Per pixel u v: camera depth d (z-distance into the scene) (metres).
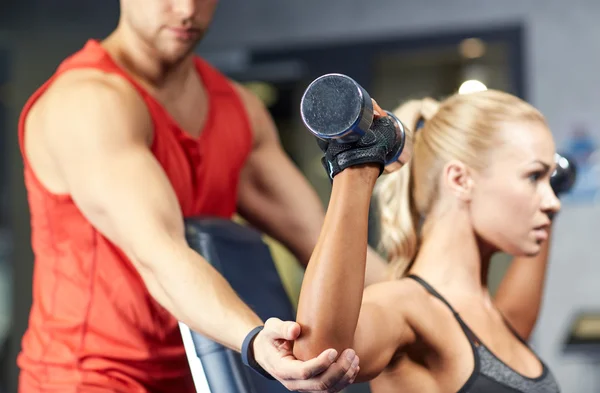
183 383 2.16
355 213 1.28
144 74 2.14
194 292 1.64
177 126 2.14
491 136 1.68
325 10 5.65
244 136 2.34
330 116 1.26
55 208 2.05
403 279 1.68
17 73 5.93
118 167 1.85
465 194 1.69
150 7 2.08
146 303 2.05
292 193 2.42
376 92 5.88
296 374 1.25
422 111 1.83
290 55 5.71
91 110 1.92
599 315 4.66
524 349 1.77
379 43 5.57
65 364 2.07
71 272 2.07
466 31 5.43
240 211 2.46
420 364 1.61
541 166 1.67
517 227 1.67
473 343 1.64
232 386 1.75
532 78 5.33
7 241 6.05
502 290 2.06
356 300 1.26
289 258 5.58
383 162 1.30
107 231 1.87
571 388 5.15
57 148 1.94
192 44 2.14
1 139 6.01
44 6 5.93
